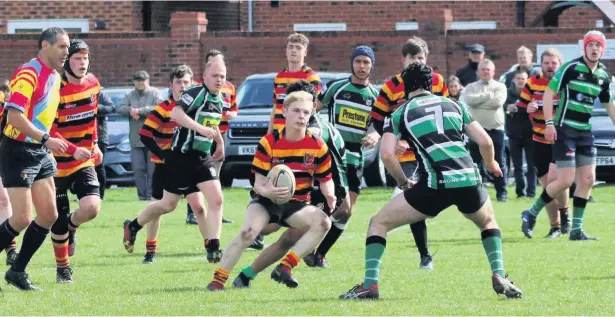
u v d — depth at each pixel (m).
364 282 18.17
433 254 22.73
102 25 61.94
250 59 56.25
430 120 17.56
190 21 56.25
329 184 19.31
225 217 33.47
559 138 27.03
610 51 54.34
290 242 19.50
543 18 60.72
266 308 17.33
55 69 19.36
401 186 18.20
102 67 56.72
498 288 17.91
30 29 62.12
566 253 24.69
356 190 23.67
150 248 23.97
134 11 62.03
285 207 18.95
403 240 27.66
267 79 44.25
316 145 19.11
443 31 55.22
